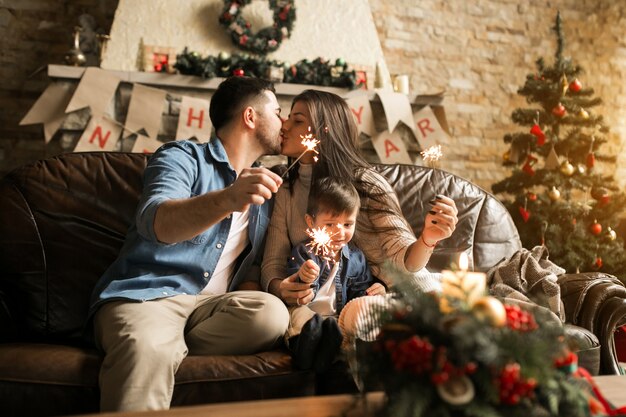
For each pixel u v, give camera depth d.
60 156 2.27
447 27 5.16
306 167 2.31
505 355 0.92
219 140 2.18
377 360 0.99
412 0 5.08
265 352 1.80
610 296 2.27
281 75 4.08
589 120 4.24
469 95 5.21
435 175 2.69
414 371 0.94
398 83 4.49
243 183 1.57
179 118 3.94
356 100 4.19
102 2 4.55
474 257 2.58
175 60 4.08
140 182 2.28
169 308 1.84
